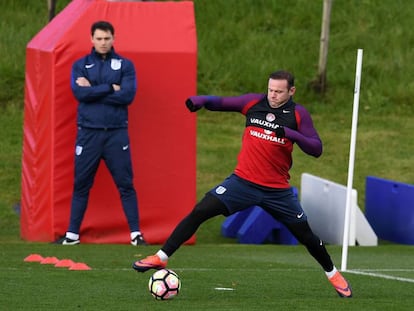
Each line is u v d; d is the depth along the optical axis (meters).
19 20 83.44
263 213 49.38
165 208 46.75
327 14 76.31
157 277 27.44
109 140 44.06
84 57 43.78
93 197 46.09
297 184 63.72
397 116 75.94
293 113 28.08
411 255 45.75
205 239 51.44
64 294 28.53
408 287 32.69
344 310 25.75
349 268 39.69
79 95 43.25
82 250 42.94
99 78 43.38
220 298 28.31
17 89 75.56
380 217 53.44
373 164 67.56
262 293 30.02
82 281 31.91
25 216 48.25
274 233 50.91
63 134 45.44
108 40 43.31
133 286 30.78
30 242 46.19
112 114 43.78
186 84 46.50
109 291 29.41
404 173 66.19
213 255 43.28
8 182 61.12
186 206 46.88
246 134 28.45
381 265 41.28
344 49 83.38
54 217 45.88
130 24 46.31
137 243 45.25
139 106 46.19
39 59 46.56
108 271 35.16
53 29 47.53
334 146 70.06
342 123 74.12
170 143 46.66
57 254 41.38
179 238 28.05
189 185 46.94
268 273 36.03
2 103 73.81
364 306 26.62
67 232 45.16
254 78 79.12
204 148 68.69
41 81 46.34
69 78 45.00
